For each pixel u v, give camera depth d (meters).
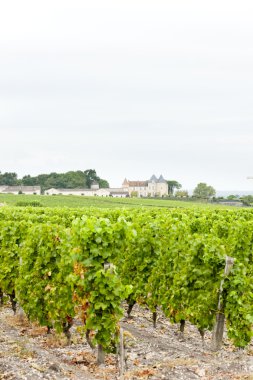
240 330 10.85
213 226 18.80
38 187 198.75
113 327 9.75
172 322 12.56
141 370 9.29
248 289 11.04
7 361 9.34
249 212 28.69
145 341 11.64
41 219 21.31
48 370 9.01
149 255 14.30
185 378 8.94
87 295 10.08
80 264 10.00
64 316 11.22
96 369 9.53
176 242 13.55
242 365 9.84
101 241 9.83
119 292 9.80
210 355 10.74
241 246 15.99
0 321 13.45
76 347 11.09
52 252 11.97
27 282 12.53
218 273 11.23
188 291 11.87
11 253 14.59
